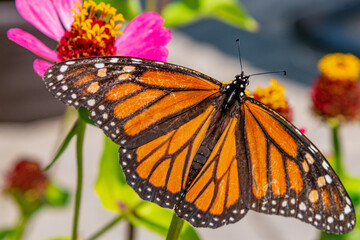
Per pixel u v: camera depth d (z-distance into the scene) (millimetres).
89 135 822
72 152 786
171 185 362
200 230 691
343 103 486
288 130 362
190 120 369
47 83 350
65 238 418
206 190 364
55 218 701
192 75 369
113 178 404
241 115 371
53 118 848
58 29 385
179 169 364
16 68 780
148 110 363
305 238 691
